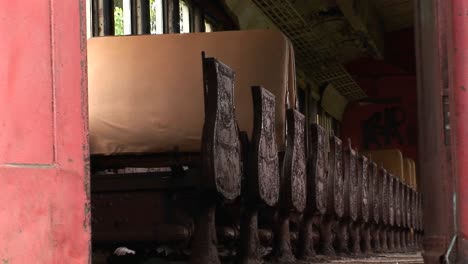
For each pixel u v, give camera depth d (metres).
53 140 1.62
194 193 4.94
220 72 4.69
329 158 8.55
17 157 1.51
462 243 3.05
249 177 5.34
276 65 6.51
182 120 6.42
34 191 1.55
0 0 1.49
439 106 3.16
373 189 11.32
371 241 12.01
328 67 19.28
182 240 4.84
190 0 12.14
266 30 6.56
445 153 3.12
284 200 6.41
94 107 6.51
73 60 1.71
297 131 6.57
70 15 1.71
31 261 1.54
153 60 6.52
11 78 1.51
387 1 19.41
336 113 22.77
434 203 3.25
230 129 4.88
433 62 3.26
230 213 5.51
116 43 6.59
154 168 7.02
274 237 6.54
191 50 6.53
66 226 1.65
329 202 8.48
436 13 3.20
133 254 5.68
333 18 16.95
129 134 6.46
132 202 5.02
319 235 8.52
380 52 21.31
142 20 10.36
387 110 23.11
